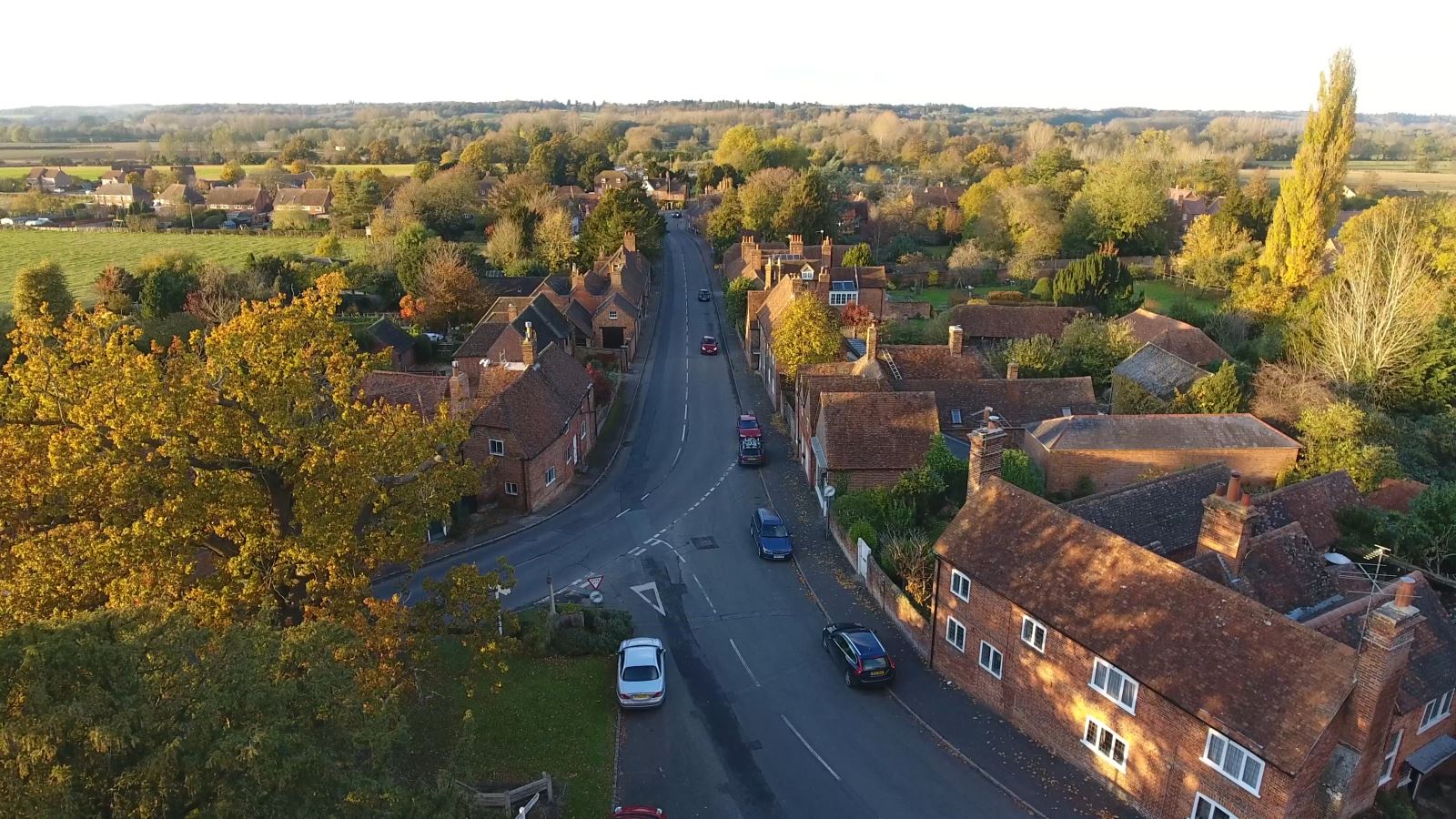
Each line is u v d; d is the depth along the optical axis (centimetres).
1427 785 2706
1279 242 8675
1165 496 3903
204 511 2656
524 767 2841
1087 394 5684
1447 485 4203
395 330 8150
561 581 4197
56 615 2220
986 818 2658
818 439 5112
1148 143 18088
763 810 2697
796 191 13338
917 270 12156
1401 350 5978
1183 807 2523
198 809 1512
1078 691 2828
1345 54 8056
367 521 3120
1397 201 8144
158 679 1661
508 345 6706
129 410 2600
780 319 6981
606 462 5791
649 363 8325
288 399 2845
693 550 4525
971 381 5681
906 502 4391
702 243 15688
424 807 1867
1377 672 2189
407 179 16138
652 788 2794
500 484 4969
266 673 1830
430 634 2934
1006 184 14088
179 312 8150
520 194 14388
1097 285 8950
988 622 3166
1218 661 2475
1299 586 3106
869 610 3925
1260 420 5175
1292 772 2192
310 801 1630
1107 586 2841
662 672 3231
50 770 1465
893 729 3088
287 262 10475
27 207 15712
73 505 2684
